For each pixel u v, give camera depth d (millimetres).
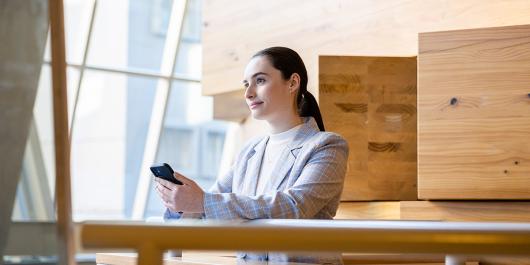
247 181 2504
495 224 593
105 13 9656
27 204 637
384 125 3744
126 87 10102
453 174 3131
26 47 646
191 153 10227
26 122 642
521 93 3053
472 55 3119
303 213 2264
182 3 8023
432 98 3170
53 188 615
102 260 2279
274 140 2514
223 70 5055
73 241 600
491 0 3672
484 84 3098
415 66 3773
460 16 3764
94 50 9695
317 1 4410
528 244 541
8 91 662
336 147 2381
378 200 3709
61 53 617
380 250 552
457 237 547
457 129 3131
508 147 3059
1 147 666
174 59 8023
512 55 3064
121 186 10273
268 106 2498
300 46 4508
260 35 4781
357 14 4195
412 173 3742
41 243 620
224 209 2262
